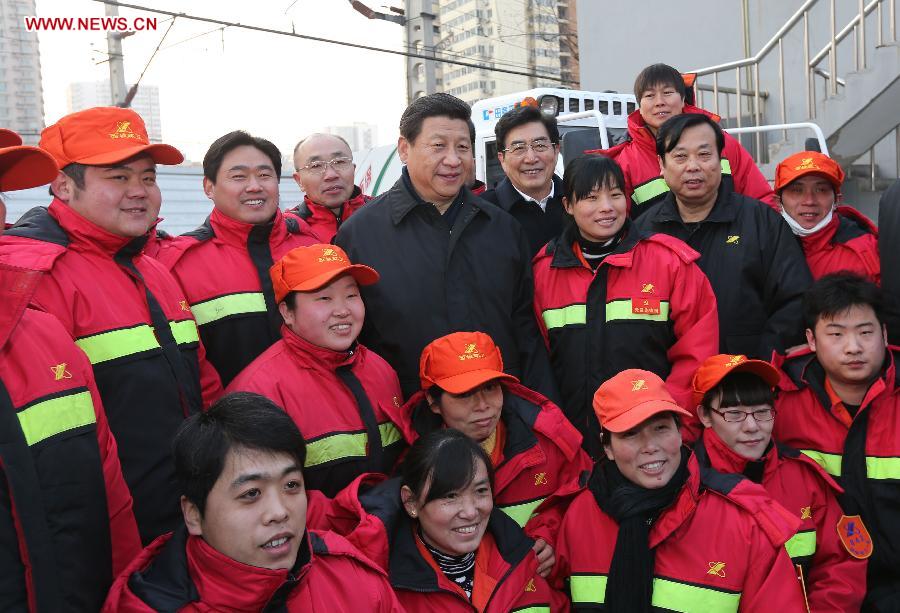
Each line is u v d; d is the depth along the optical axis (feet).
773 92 34.01
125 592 6.22
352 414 8.80
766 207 11.25
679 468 8.36
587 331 10.38
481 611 7.81
